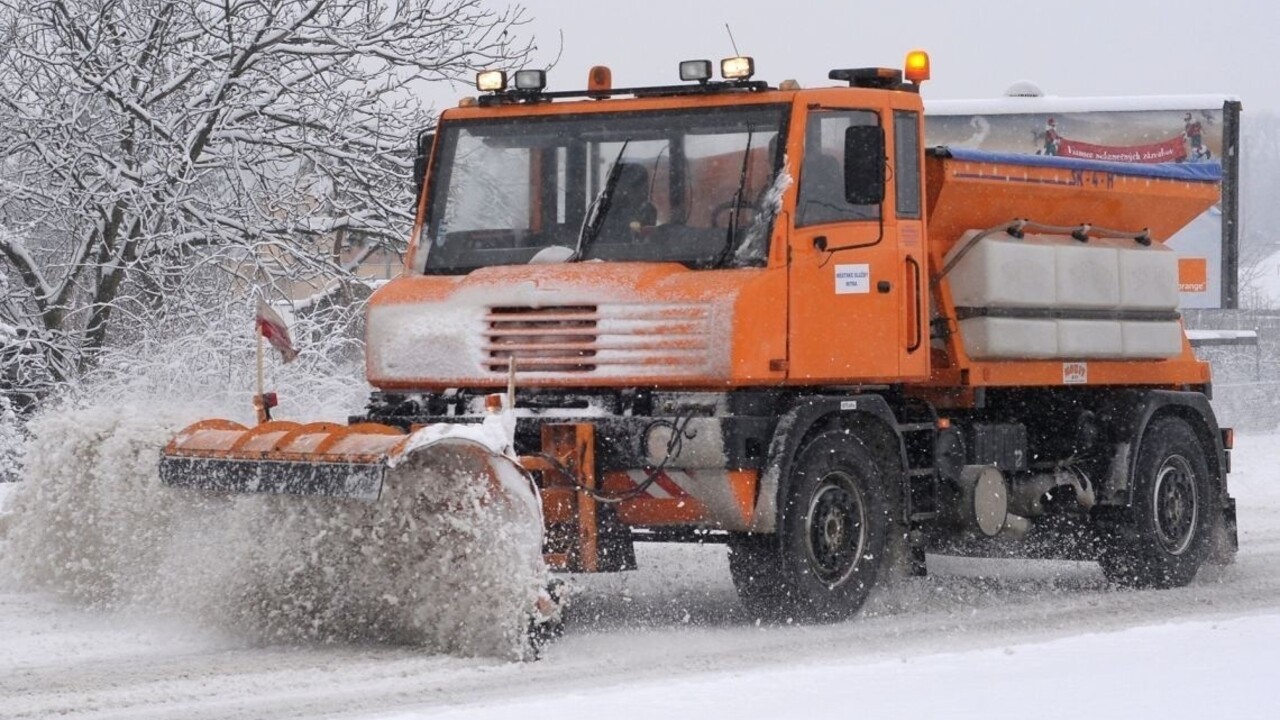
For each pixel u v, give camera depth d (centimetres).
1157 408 1659
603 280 1254
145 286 2786
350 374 2645
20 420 2677
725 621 1340
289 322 2591
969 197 1472
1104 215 1636
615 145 1328
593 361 1242
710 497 1242
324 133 2836
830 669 1037
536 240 1341
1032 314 1535
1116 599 1530
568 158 1342
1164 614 1412
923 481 1445
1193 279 1805
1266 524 2145
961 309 1491
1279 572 1744
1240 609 1452
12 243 2753
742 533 1285
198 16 2762
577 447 1227
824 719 852
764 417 1259
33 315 2806
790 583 1281
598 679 1051
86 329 2766
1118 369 1652
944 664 1051
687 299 1233
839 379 1315
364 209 2850
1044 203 1556
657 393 1245
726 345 1224
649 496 1255
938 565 1838
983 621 1356
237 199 2791
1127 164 1631
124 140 2777
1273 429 3997
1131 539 1634
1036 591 1606
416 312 1306
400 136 2855
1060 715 854
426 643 1161
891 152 1365
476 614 1126
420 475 1131
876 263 1345
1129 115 4050
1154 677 971
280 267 2766
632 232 1306
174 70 2830
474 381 1276
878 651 1178
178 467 1205
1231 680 952
